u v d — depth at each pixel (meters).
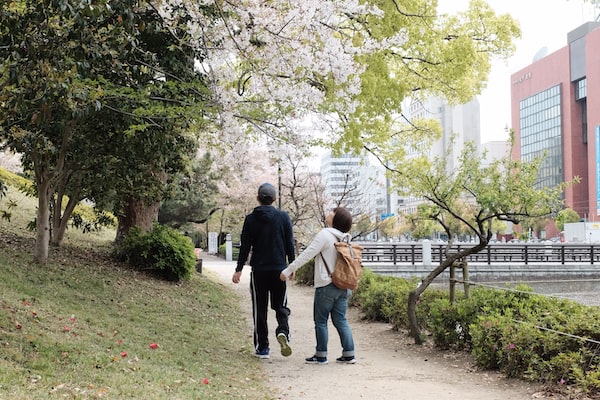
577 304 6.88
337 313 6.64
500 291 7.59
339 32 11.02
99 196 13.57
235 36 8.34
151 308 9.30
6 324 5.59
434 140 17.66
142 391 4.38
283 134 9.67
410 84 15.24
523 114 127.56
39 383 4.10
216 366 6.07
